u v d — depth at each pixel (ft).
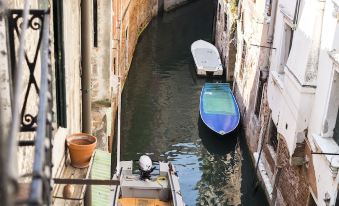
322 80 33.53
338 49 30.94
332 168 30.42
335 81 31.73
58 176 19.29
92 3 30.32
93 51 31.50
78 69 24.70
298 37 36.47
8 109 12.32
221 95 66.59
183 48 91.71
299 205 37.93
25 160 14.65
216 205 49.52
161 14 108.78
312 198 35.96
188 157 57.77
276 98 42.86
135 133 62.13
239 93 65.51
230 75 77.30
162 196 42.39
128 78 77.97
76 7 23.56
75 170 20.07
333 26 31.65
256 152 51.60
